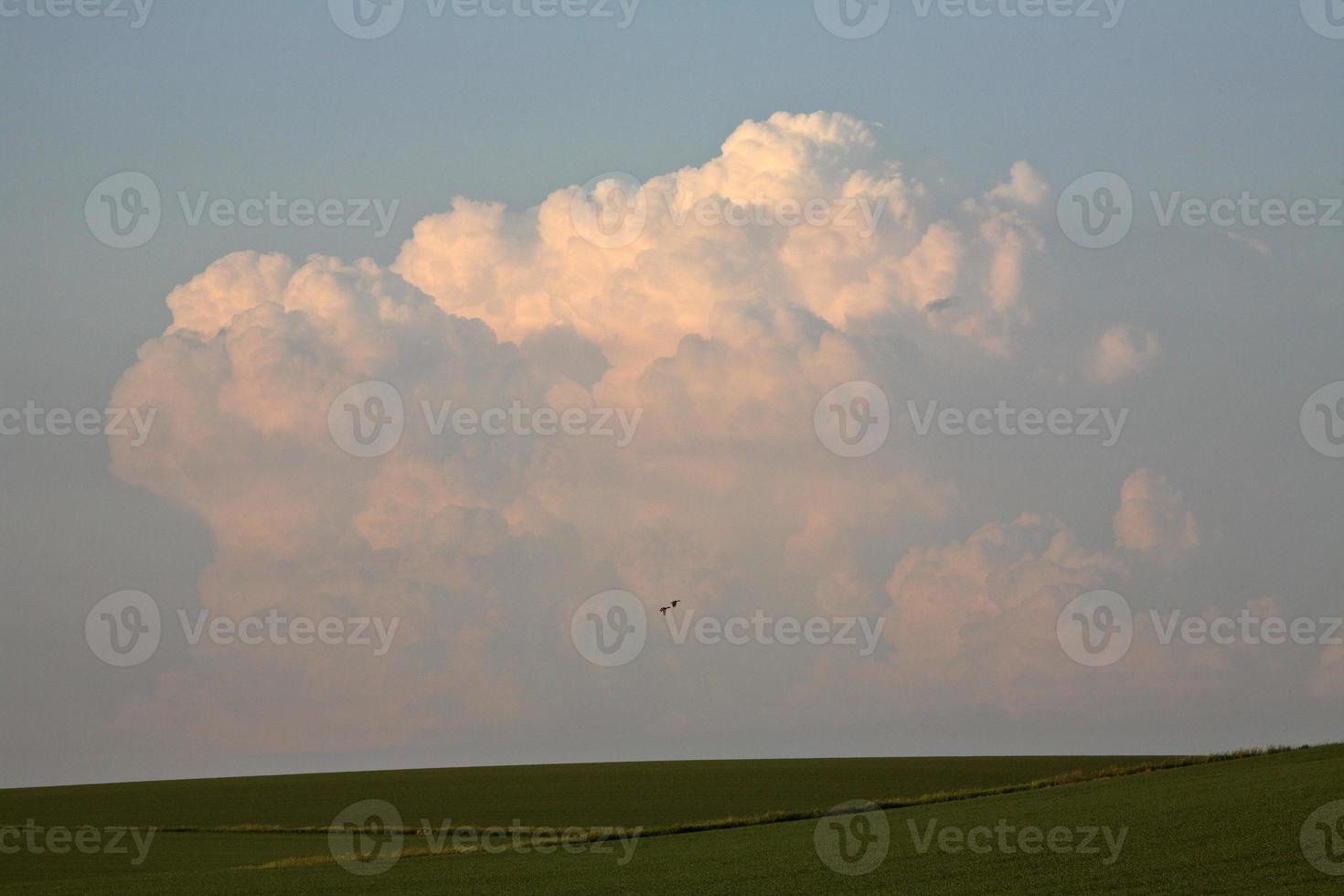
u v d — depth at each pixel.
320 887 33.47
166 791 71.69
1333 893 24.91
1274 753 52.06
